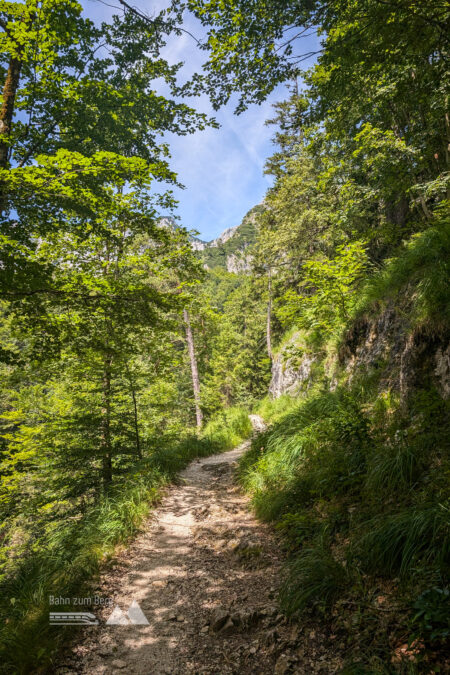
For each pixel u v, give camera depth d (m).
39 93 6.00
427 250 6.16
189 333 22.67
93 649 2.89
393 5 3.17
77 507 7.31
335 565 3.13
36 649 2.80
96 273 8.00
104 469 7.82
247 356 28.92
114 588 3.83
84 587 3.73
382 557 2.90
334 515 3.98
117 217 6.68
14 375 7.88
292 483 5.33
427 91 4.36
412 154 8.06
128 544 4.88
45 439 8.21
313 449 5.83
